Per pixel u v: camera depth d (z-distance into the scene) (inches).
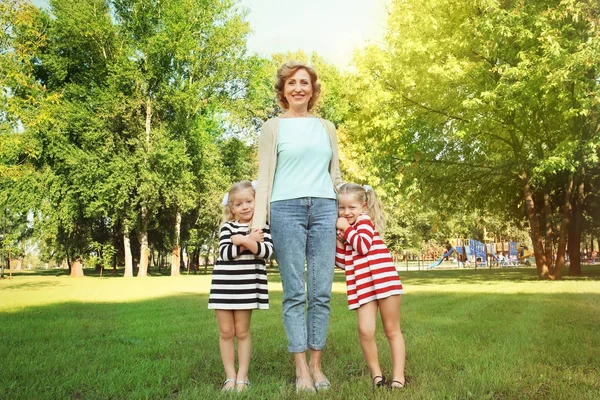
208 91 1136.2
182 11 1050.7
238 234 123.1
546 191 704.4
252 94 1171.3
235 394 105.6
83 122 988.6
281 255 124.4
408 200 762.8
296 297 122.5
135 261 1556.3
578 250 742.5
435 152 672.4
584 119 604.4
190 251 1232.2
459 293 398.3
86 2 1030.4
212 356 149.9
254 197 130.3
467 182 753.6
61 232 1151.6
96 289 583.5
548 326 198.4
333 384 116.1
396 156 652.1
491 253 1574.8
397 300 118.6
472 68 584.7
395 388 109.5
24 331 212.1
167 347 165.5
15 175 610.9
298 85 133.1
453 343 162.9
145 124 1062.4
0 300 412.8
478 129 613.3
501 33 546.0
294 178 126.0
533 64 551.8
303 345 119.7
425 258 2094.0
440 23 610.5
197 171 1135.0
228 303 120.2
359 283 120.3
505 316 235.9
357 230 122.0
